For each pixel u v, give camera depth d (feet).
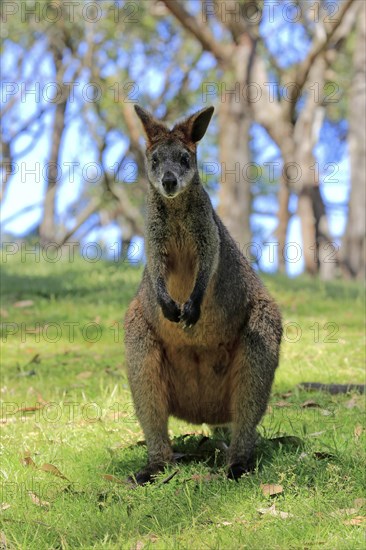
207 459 25.32
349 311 53.01
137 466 25.67
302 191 107.76
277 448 26.18
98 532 20.02
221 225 27.99
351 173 104.94
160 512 21.01
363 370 37.63
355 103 105.19
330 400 32.27
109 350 42.93
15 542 19.47
